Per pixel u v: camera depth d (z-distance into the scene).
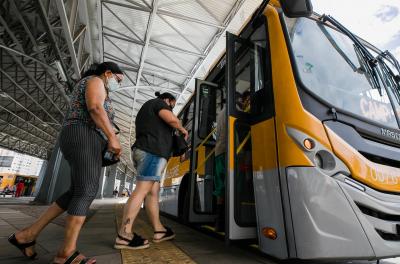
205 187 3.70
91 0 6.95
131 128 19.12
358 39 2.95
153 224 2.77
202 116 3.86
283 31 2.36
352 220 1.81
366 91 2.54
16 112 18.38
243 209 2.29
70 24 5.94
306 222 1.77
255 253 2.40
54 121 18.41
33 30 7.40
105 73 2.01
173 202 4.77
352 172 1.92
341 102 2.26
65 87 9.88
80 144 1.66
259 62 2.56
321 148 1.90
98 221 4.42
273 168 2.04
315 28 2.63
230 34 2.71
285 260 2.06
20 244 1.77
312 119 1.96
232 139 2.35
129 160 34.75
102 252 2.16
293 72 2.15
